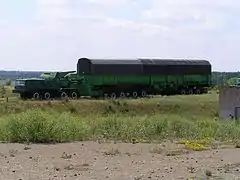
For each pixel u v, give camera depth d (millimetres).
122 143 23328
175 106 61844
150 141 24188
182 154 19922
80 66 67250
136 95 71250
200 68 77000
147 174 15312
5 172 15438
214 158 18891
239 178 14820
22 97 61250
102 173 15406
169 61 74750
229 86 50344
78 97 65625
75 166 16672
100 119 31953
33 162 17500
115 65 69500
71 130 24906
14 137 23625
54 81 63375
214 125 30250
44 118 24562
